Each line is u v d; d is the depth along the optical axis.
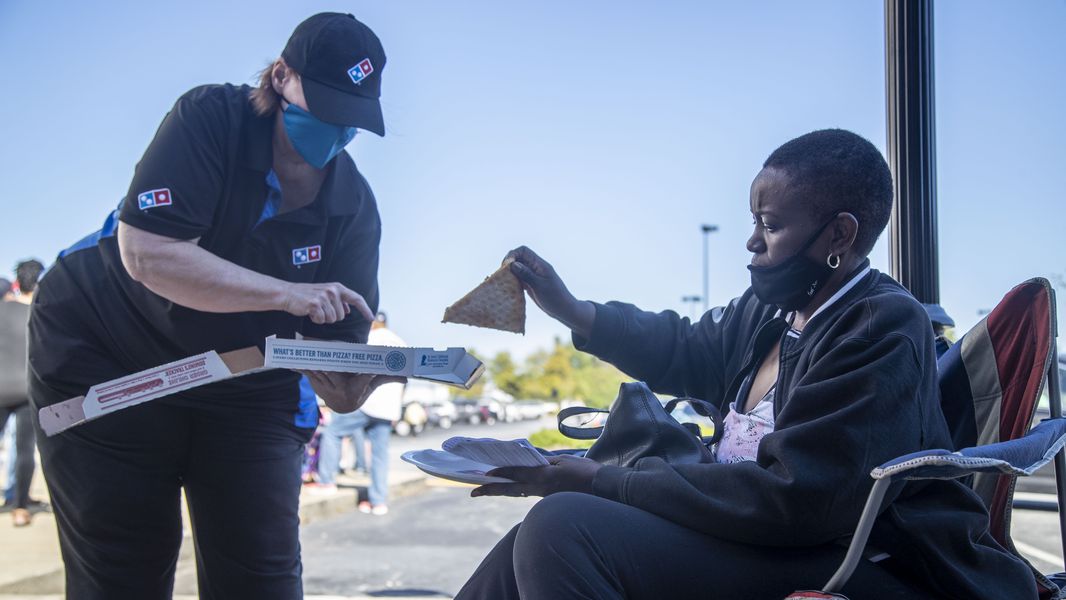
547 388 47.00
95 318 2.26
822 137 1.89
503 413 38.25
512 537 1.83
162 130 2.16
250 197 2.23
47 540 6.41
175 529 2.38
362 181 2.55
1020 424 1.96
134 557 2.29
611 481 1.75
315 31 2.16
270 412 2.39
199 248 2.14
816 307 1.91
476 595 1.80
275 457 2.40
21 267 7.03
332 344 1.95
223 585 2.41
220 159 2.18
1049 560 4.75
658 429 1.88
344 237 2.47
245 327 2.29
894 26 3.09
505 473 1.85
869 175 1.84
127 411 2.23
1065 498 2.01
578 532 1.60
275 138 2.27
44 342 2.26
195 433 2.34
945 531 1.64
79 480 2.23
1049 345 1.92
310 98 2.13
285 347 1.93
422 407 26.61
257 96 2.22
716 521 1.62
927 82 3.04
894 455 1.59
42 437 2.26
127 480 2.25
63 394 2.25
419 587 5.41
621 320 2.33
